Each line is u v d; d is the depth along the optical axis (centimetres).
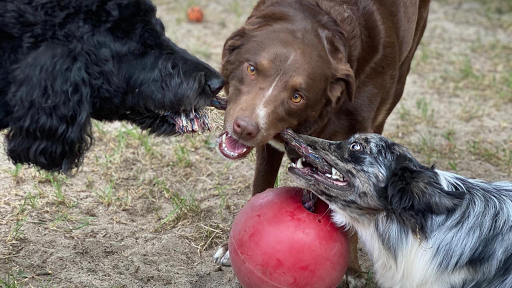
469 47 880
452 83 750
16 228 416
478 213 352
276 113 347
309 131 374
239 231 328
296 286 319
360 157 349
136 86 318
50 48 291
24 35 292
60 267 392
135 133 560
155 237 433
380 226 358
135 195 479
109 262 402
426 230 345
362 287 392
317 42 360
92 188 482
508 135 631
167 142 562
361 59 385
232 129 343
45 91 290
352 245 390
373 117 405
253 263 320
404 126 633
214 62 751
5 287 359
